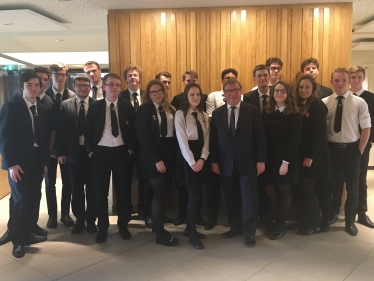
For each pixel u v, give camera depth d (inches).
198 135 121.9
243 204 124.2
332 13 156.8
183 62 163.5
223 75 147.9
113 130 126.0
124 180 130.3
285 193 127.8
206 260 112.9
